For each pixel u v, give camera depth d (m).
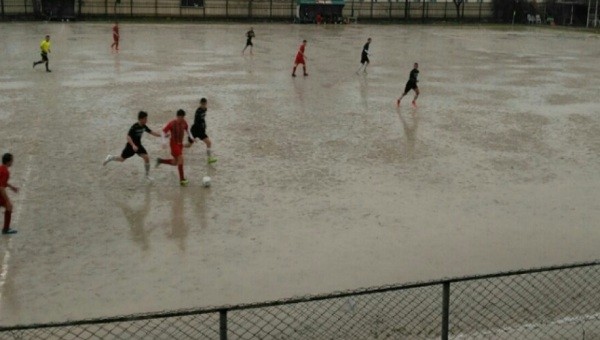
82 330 8.55
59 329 8.67
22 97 24.50
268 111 23.11
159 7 70.25
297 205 13.66
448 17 80.75
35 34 50.31
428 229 12.54
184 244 11.62
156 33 55.12
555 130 21.03
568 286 10.12
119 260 10.91
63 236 11.80
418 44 52.09
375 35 59.88
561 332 8.63
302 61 31.80
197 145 18.14
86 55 38.56
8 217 11.73
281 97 26.03
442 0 80.06
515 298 9.68
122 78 29.92
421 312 9.22
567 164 17.12
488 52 47.09
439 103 25.59
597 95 28.39
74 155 16.81
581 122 22.45
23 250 11.20
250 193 14.33
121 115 21.73
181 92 26.53
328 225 12.62
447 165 16.75
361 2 76.81
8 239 11.60
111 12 68.69
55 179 14.87
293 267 10.80
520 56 44.84
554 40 58.97
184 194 14.16
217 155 17.19
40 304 9.43
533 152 18.22
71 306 9.39
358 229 12.46
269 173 15.76
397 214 13.27
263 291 9.95
